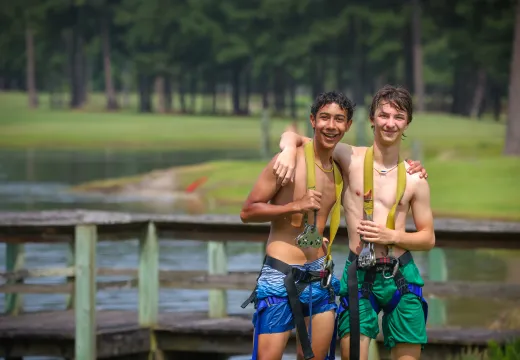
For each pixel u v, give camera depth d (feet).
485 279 70.69
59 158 221.87
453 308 56.95
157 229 42.27
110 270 48.60
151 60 431.43
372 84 476.54
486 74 412.77
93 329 39.45
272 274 29.32
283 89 442.91
